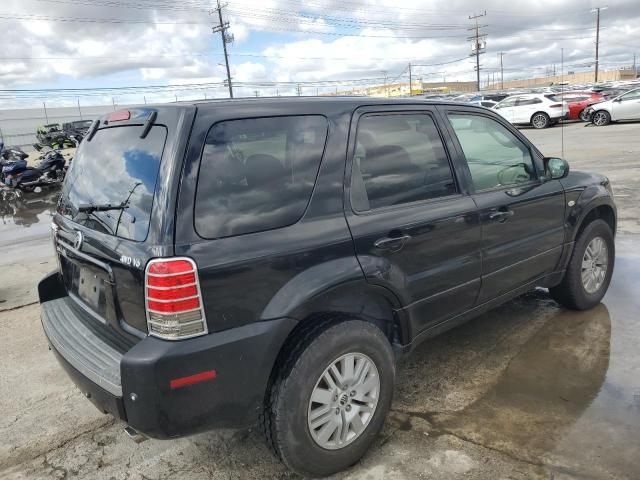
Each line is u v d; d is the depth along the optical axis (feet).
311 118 9.02
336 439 8.77
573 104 87.56
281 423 8.12
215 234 7.65
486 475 8.80
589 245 14.64
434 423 10.31
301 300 8.11
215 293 7.50
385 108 10.02
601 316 14.73
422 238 9.93
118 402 7.48
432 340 13.87
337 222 8.81
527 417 10.31
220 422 7.84
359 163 9.43
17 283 21.22
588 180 14.57
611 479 8.52
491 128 12.29
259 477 9.14
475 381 11.76
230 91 185.88
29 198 50.31
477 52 232.53
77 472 9.54
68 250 9.70
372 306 9.54
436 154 10.75
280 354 8.30
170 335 7.30
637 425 9.86
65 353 8.77
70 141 112.68
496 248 11.59
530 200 12.37
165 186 7.52
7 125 187.62
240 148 8.16
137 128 8.63
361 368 8.96
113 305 8.26
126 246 7.79
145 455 9.91
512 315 15.15
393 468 9.11
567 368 12.05
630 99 74.69
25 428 10.98
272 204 8.26
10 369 13.64
